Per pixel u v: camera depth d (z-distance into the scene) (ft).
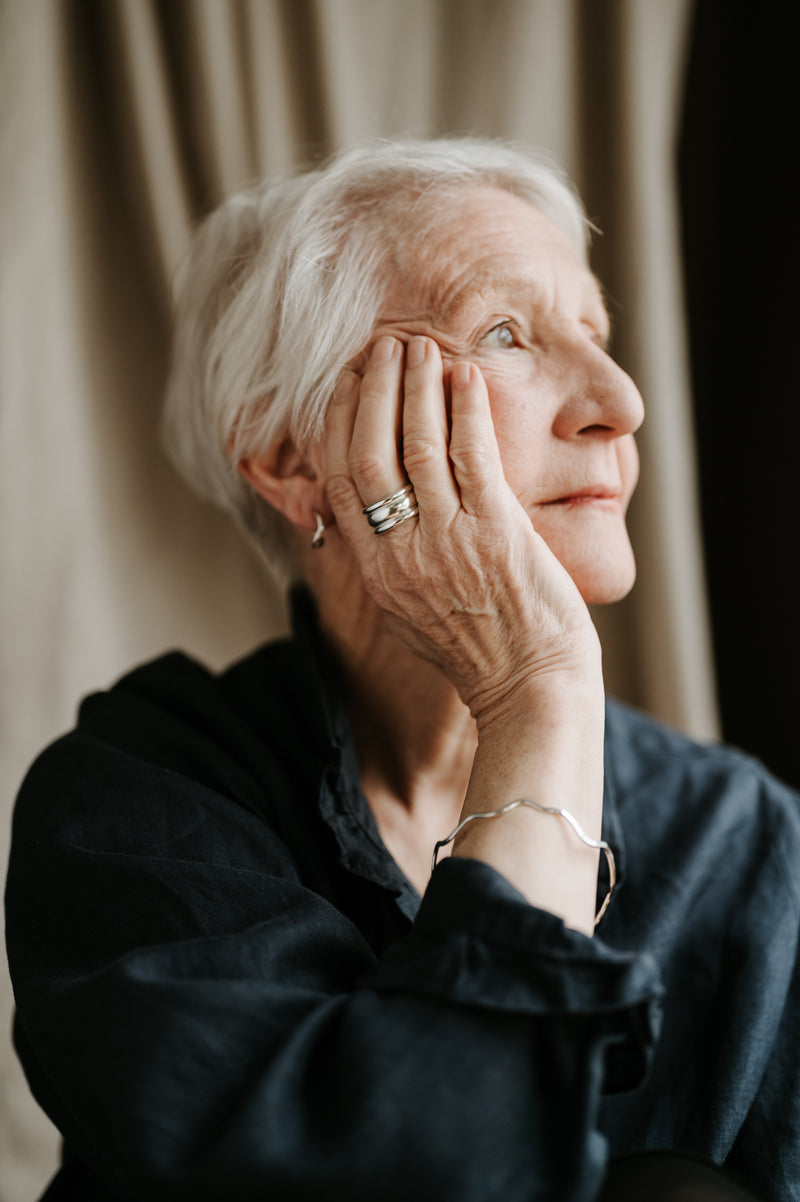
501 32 5.61
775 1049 2.98
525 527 2.73
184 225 5.29
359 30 5.46
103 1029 2.10
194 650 5.61
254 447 3.41
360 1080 1.92
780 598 6.02
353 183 3.20
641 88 5.57
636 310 5.63
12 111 4.63
